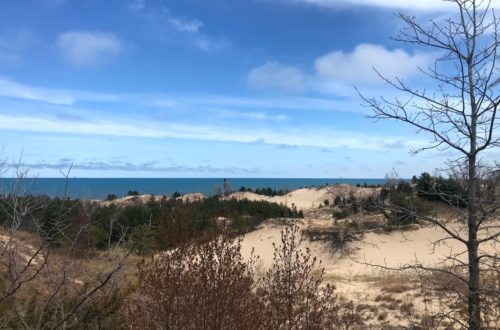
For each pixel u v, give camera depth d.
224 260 6.23
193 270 6.10
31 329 4.12
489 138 4.81
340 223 33.09
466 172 5.00
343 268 25.77
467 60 4.92
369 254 27.22
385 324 10.08
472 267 4.95
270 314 6.39
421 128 5.12
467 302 4.99
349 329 9.84
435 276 5.57
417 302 11.59
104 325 5.30
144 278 6.01
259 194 70.88
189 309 5.96
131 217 21.19
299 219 36.16
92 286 5.10
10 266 3.62
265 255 28.95
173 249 6.21
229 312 6.06
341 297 13.49
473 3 4.86
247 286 6.34
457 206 5.11
